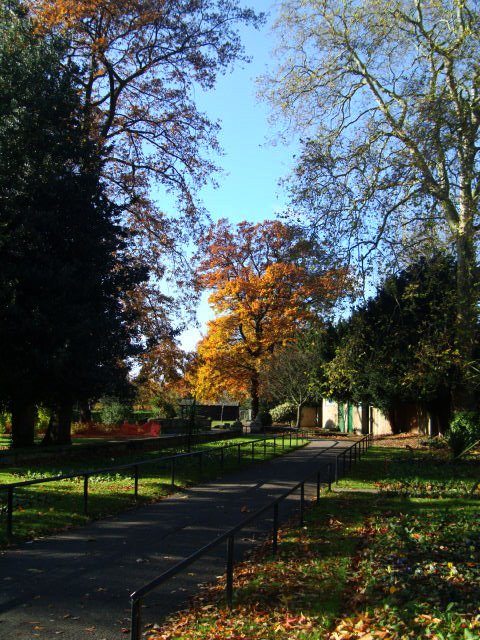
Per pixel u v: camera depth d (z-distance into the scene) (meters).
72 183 17.97
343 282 15.86
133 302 25.00
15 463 16.52
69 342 16.72
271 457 22.11
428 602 5.29
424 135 15.02
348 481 15.27
